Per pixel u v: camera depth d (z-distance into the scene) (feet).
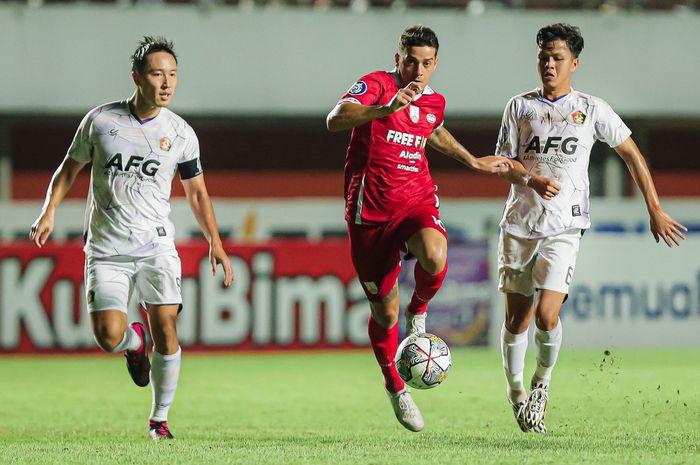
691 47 229.04
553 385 112.88
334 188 242.78
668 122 238.07
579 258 168.86
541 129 74.38
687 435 73.20
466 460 59.88
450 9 226.38
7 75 216.13
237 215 182.19
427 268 68.44
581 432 75.87
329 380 126.72
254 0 223.51
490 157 73.20
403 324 161.48
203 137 238.27
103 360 156.66
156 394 73.87
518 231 75.05
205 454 63.16
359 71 223.30
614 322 169.58
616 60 227.20
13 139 233.55
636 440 69.82
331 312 163.32
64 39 217.15
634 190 237.86
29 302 157.89
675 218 196.75
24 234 183.11
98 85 218.38
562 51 72.84
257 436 76.07
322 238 184.96
